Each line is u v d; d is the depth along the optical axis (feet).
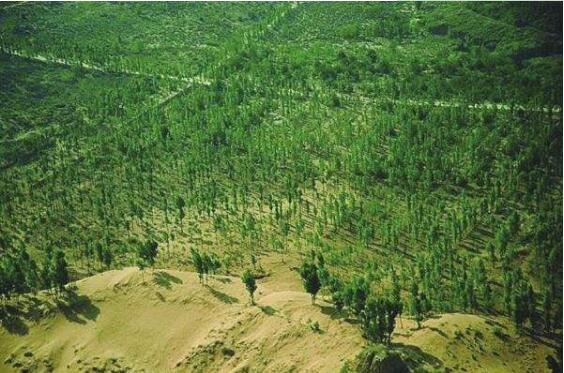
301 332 470.80
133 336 527.81
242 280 532.73
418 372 408.87
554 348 491.72
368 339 442.91
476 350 458.09
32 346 539.70
